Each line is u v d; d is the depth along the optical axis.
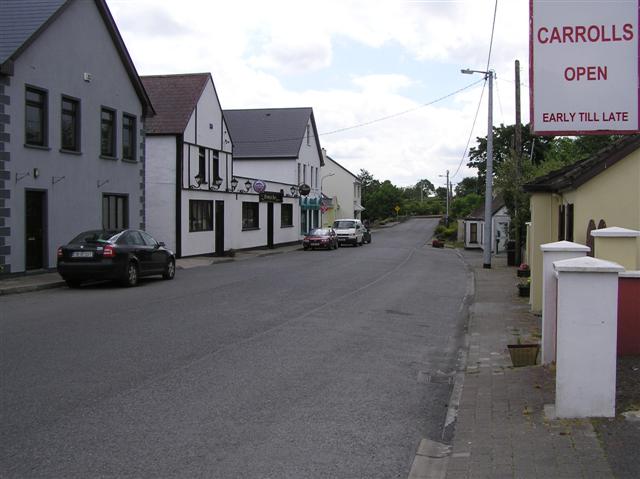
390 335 11.09
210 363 8.42
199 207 30.75
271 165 49.53
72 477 4.66
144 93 24.77
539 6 7.68
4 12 19.39
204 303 14.27
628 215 10.91
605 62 7.61
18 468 4.82
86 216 21.55
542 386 7.06
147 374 7.74
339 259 31.47
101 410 6.29
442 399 7.13
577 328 5.59
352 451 5.35
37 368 7.93
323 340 10.30
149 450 5.23
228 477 4.71
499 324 12.09
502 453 5.04
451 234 59.72
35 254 19.30
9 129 17.86
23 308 13.12
